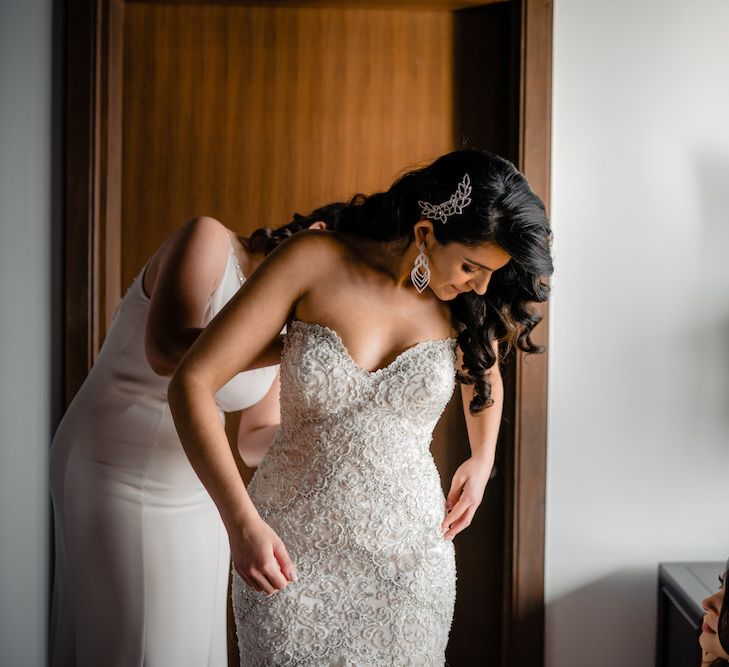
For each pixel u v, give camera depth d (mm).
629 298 2588
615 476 2621
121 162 2641
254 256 1946
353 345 1586
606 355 2598
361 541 1569
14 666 2184
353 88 2646
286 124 2646
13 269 2135
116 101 2594
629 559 2637
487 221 1486
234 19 2625
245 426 2051
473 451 1863
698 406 2615
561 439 2613
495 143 2664
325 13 2631
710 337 2600
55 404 2502
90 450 1780
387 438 1582
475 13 2643
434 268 1580
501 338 1775
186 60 2629
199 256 1726
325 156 2654
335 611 1568
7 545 2119
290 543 1580
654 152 2564
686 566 2566
